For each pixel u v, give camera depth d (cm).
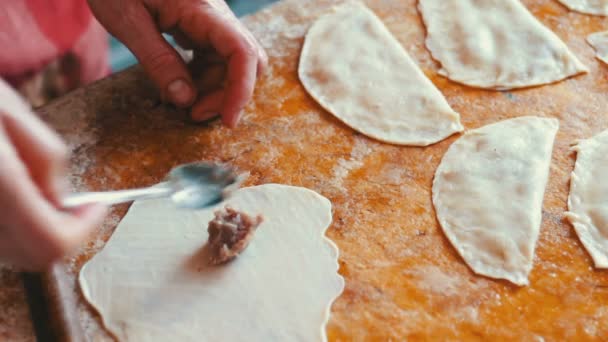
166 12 58
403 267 51
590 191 56
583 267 51
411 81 63
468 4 71
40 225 37
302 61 65
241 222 51
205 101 59
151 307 48
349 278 50
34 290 49
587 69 66
